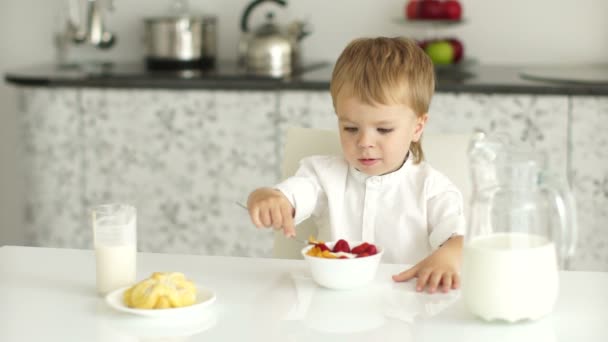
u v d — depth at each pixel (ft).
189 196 9.51
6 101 11.49
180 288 3.89
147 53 10.27
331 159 5.58
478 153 4.21
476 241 3.81
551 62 10.45
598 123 8.56
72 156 9.62
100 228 4.13
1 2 11.35
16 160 11.56
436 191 5.33
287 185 5.36
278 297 4.09
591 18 10.31
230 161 9.34
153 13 11.11
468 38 10.55
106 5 11.07
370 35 10.68
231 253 9.58
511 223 3.82
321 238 5.60
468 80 8.96
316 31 10.80
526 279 3.67
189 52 10.07
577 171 8.68
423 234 5.35
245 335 3.60
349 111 5.02
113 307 3.91
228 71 9.83
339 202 5.47
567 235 3.87
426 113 5.33
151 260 4.72
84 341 3.55
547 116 8.64
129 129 9.46
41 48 11.37
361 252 4.27
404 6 10.54
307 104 9.04
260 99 9.13
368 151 5.06
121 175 9.59
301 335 3.60
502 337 3.59
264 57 9.77
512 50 10.50
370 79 4.94
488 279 3.69
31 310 3.93
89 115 9.51
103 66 10.66
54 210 9.78
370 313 3.87
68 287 4.26
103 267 4.11
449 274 4.25
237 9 10.92
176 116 9.35
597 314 3.85
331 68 10.17
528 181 3.83
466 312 3.88
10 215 11.65
